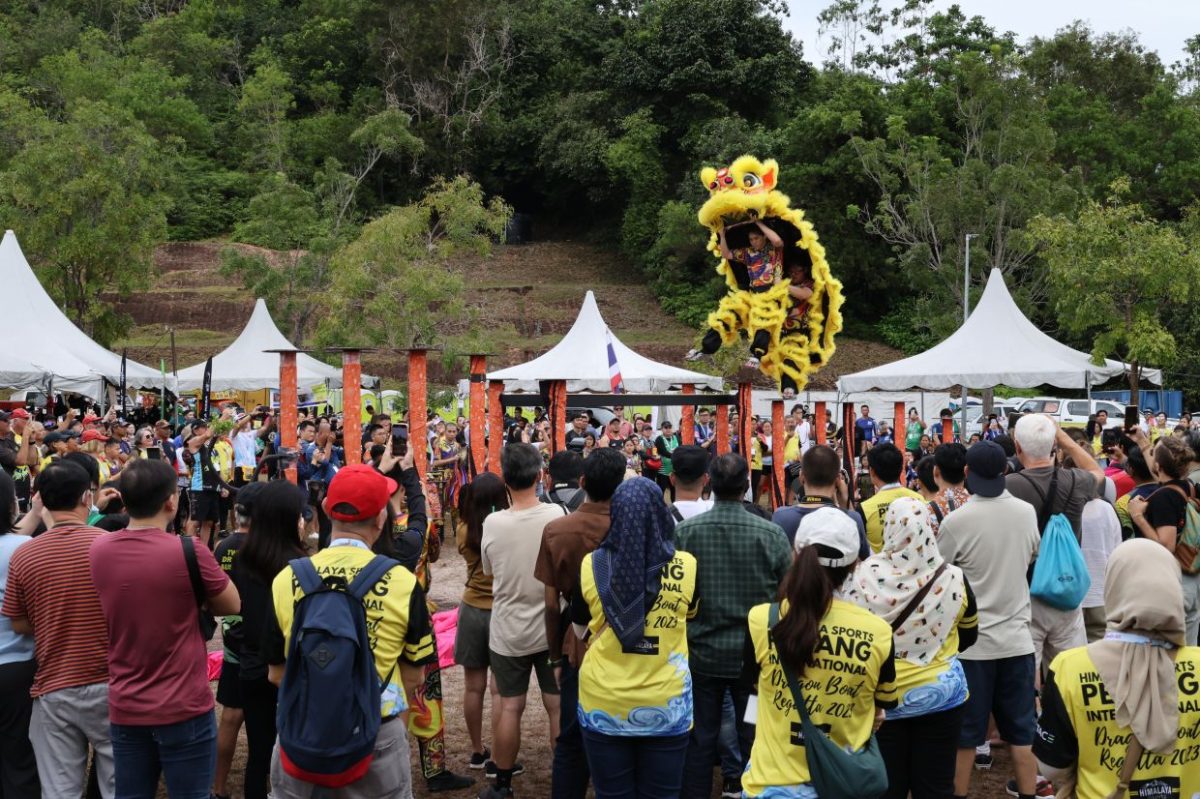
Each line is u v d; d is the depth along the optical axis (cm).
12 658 529
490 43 5866
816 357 1034
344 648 405
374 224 2738
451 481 1795
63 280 3188
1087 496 651
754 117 5241
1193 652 372
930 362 1889
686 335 4494
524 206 6134
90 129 3322
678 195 5000
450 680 888
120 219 3181
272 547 546
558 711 643
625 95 5347
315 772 404
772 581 534
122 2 6381
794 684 398
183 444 1623
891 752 474
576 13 6116
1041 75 4875
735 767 608
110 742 505
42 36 5775
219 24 6450
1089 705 367
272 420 1714
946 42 4988
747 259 1024
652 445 1864
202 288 4644
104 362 2069
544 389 1124
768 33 5178
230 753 611
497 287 4934
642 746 473
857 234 4566
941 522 616
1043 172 3956
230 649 598
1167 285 2525
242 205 5419
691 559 483
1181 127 4578
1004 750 712
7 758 531
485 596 668
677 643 473
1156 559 366
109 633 479
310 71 6012
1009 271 3872
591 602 473
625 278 5316
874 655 396
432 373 4050
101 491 685
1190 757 367
